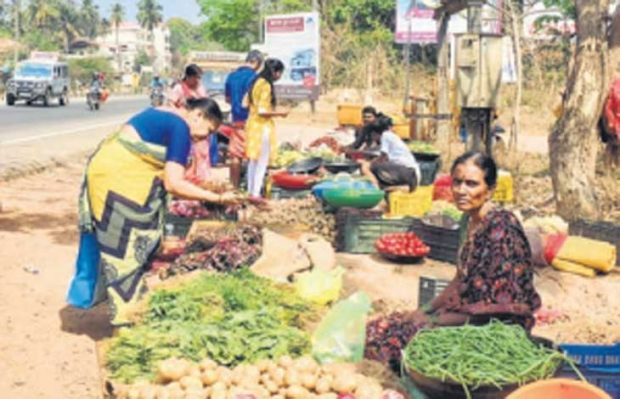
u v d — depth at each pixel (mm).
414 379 4195
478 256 4543
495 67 10141
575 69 10016
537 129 25469
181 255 7207
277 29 24719
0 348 6129
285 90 24734
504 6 19719
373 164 10789
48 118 31859
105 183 5926
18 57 74500
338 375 4715
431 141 19031
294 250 7160
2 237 9625
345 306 5363
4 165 15727
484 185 4664
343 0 41719
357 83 34531
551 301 7527
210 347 5180
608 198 11305
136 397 4727
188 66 11945
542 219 9367
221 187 8688
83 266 6172
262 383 4852
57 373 5766
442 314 4758
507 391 3982
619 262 8633
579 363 4480
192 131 6234
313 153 14086
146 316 5789
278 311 5844
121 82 99750
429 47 38281
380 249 8523
